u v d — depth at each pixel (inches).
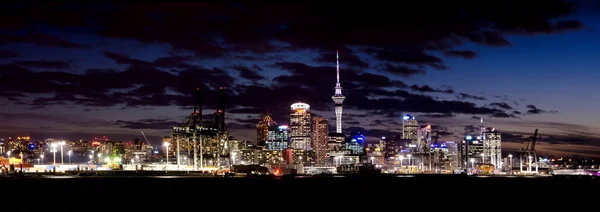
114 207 6156.5
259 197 7662.4
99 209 5940.0
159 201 6889.8
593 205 6845.5
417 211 5984.3
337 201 7071.9
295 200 7185.0
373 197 7849.4
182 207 6210.6
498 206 6628.9
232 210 5940.0
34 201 6786.4
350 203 6815.9
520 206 6673.2
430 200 7362.2
